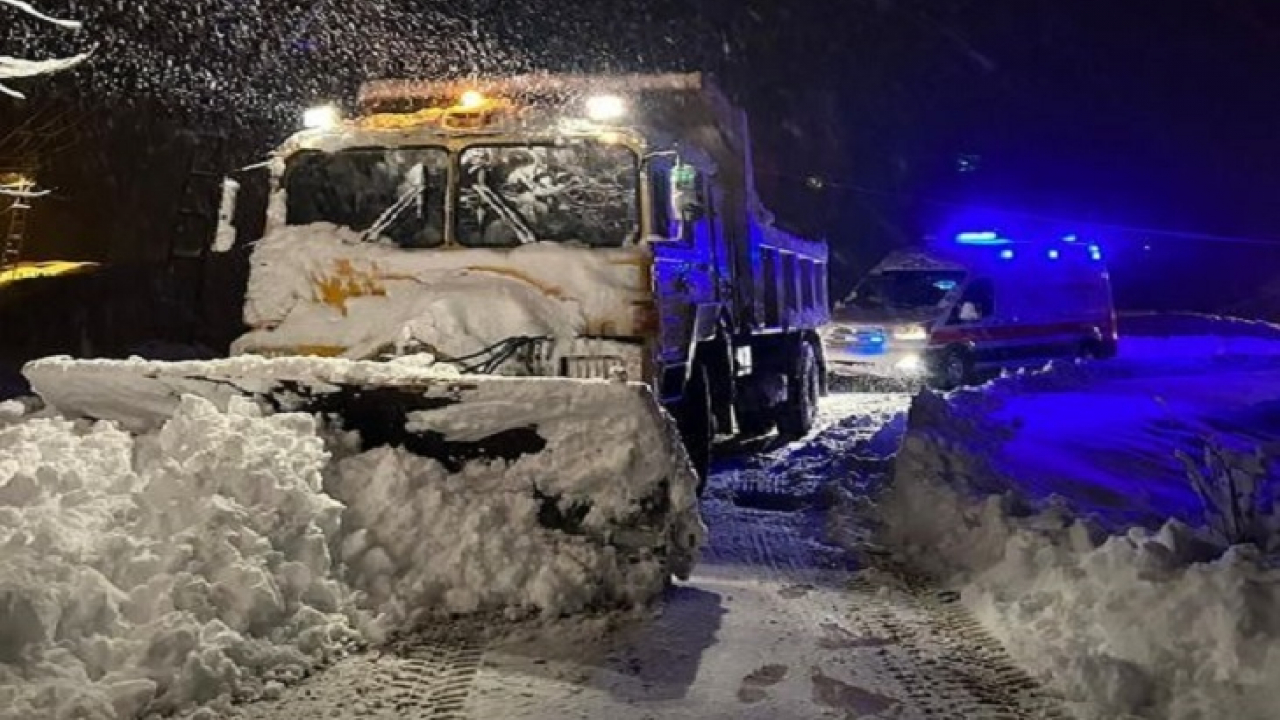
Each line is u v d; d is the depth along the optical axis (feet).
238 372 20.85
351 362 21.11
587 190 25.61
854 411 54.54
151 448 20.70
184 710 15.10
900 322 63.67
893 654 18.30
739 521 28.68
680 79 34.19
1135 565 18.15
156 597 16.37
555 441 20.67
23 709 13.67
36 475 18.21
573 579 19.93
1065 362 62.64
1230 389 55.57
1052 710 15.80
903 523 26.23
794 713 15.83
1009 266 67.36
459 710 15.76
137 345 67.97
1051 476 34.37
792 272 45.60
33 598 14.88
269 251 25.39
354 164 26.25
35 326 71.15
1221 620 15.74
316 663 17.22
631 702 16.17
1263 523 21.44
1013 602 20.02
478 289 24.43
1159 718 15.02
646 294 24.63
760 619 20.17
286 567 17.87
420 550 20.03
